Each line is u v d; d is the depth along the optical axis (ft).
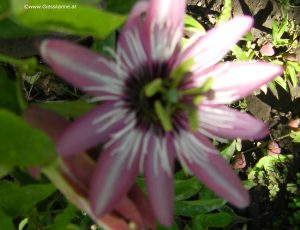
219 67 0.37
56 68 0.31
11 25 0.38
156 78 0.36
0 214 0.46
